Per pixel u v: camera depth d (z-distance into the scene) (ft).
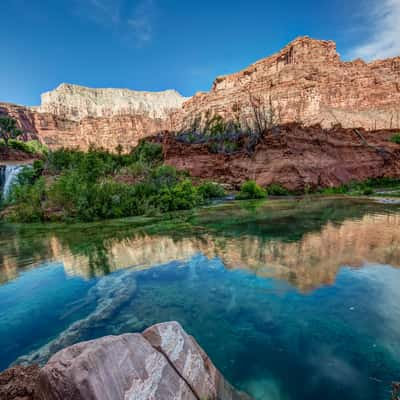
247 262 25.50
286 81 244.63
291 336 13.64
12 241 39.24
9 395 7.89
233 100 286.46
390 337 13.00
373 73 250.57
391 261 23.45
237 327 14.78
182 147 168.25
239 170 140.87
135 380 6.43
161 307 17.49
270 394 9.87
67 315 16.85
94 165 91.30
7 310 17.81
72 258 29.43
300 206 68.44
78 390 5.52
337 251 27.09
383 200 73.92
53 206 60.80
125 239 37.32
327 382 10.41
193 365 8.25
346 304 16.46
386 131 178.50
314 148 136.98
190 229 42.50
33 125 402.93
